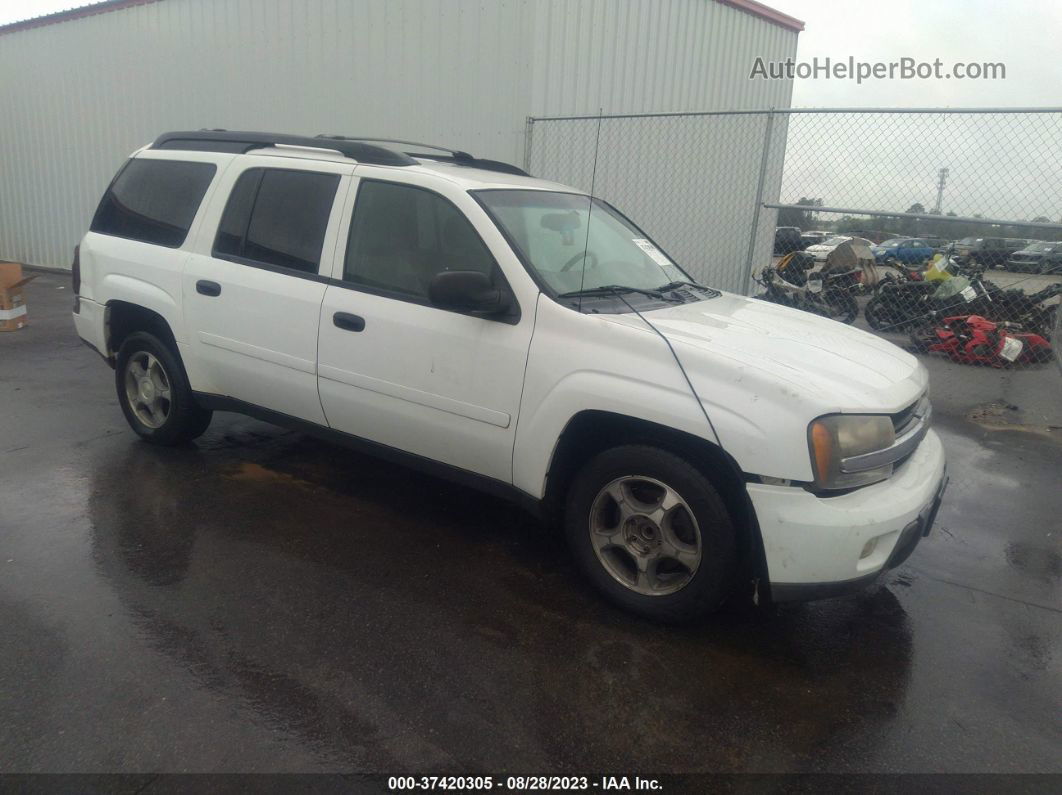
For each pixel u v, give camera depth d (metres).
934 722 2.90
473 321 3.63
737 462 3.05
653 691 2.98
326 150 4.38
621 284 3.99
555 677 3.03
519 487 3.65
